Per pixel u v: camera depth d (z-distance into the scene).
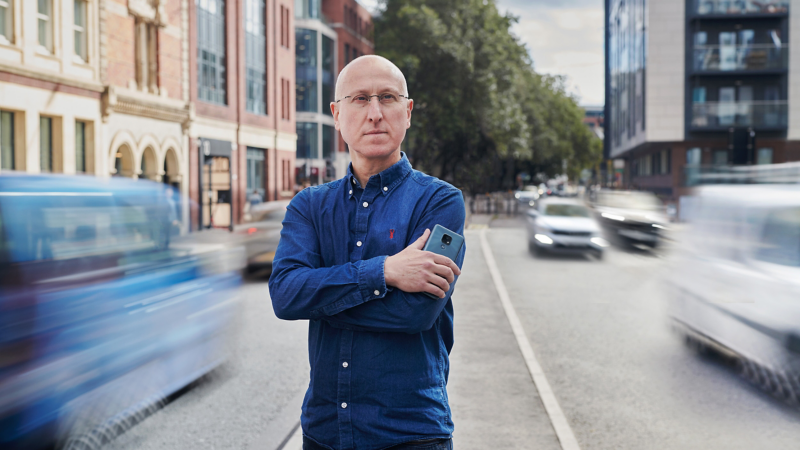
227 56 30.94
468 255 18.75
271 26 35.88
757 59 41.22
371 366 2.01
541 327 8.83
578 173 97.38
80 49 21.05
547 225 18.11
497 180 73.75
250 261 12.98
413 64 39.72
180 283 5.42
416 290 1.89
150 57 24.73
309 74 51.47
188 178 27.20
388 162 2.15
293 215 2.18
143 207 5.19
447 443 2.07
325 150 53.28
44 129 19.58
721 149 43.06
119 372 4.55
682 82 42.16
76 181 4.75
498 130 44.31
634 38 49.53
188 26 27.23
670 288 8.20
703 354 7.29
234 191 31.64
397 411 2.01
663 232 18.75
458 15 42.53
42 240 4.13
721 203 7.03
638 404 5.59
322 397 2.06
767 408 5.48
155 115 24.53
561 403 5.62
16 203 4.11
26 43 18.58
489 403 5.53
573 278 13.94
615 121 66.06
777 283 5.70
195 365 5.61
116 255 4.71
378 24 44.84
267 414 5.23
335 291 1.94
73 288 4.20
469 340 7.98
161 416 5.18
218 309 6.01
